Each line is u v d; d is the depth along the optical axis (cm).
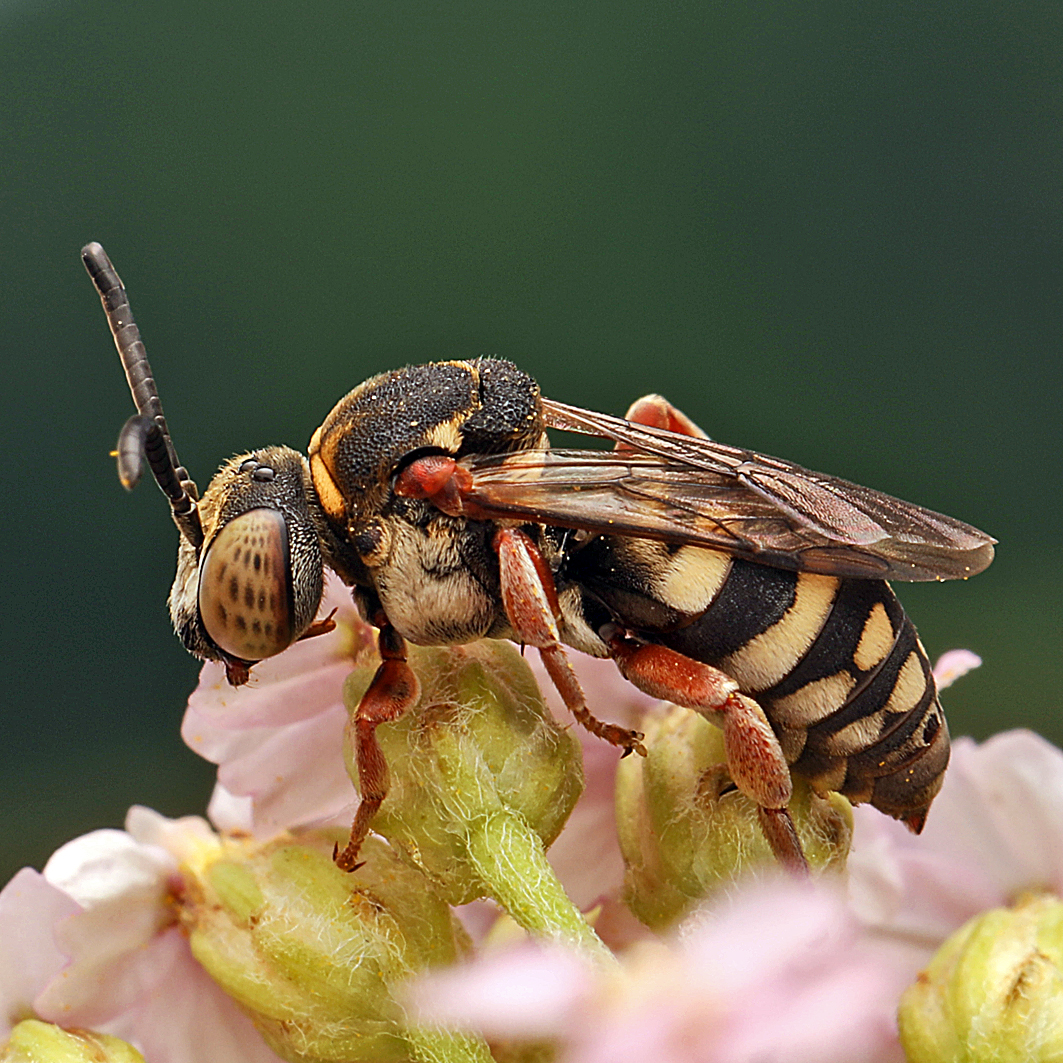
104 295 5
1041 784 5
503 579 5
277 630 5
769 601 5
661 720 5
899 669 5
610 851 5
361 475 5
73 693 13
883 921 5
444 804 5
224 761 5
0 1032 5
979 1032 5
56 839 13
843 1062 5
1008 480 14
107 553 14
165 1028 5
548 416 5
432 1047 5
